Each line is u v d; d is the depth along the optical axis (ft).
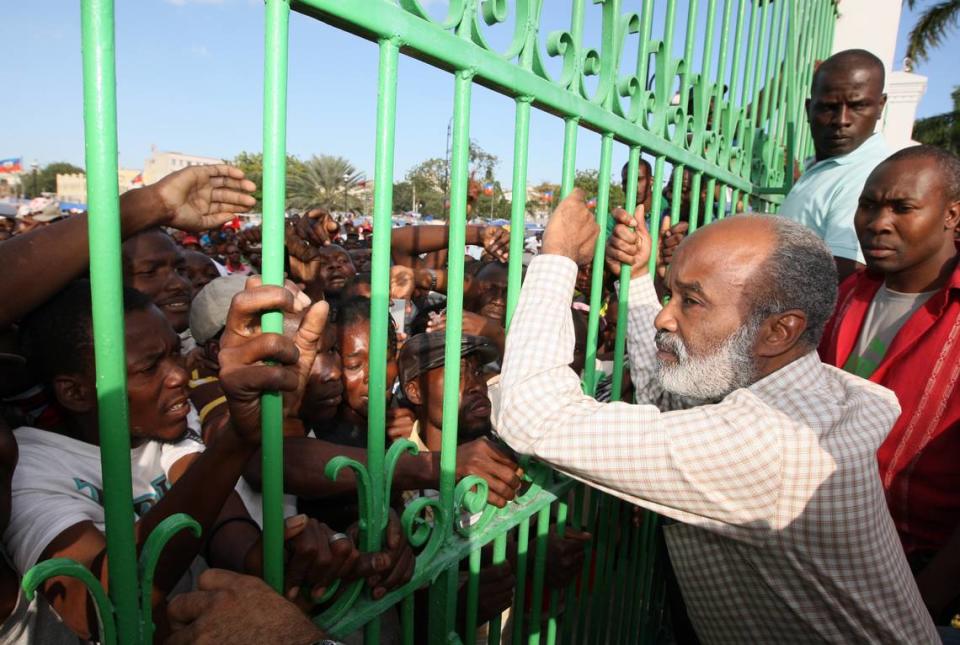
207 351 6.61
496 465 4.61
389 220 3.14
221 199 3.87
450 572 4.15
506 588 4.99
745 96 8.02
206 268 11.58
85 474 3.78
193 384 6.07
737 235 4.69
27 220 16.89
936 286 6.63
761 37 8.42
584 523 6.63
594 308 5.21
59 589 3.09
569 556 5.69
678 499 4.37
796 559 4.42
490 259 11.54
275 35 2.42
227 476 2.91
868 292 7.48
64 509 3.36
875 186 6.68
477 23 3.47
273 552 2.89
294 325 5.42
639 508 7.45
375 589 3.50
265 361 2.63
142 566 2.41
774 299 4.59
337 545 3.14
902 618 4.54
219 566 3.80
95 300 2.09
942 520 6.24
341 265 11.83
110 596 2.36
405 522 3.65
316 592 3.18
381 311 3.20
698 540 5.10
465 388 6.20
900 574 4.61
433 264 10.82
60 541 3.19
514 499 5.01
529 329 4.63
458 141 3.52
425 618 5.49
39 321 3.70
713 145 7.13
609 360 8.61
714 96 7.52
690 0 5.89
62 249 3.30
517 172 4.14
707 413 4.35
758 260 4.59
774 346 4.71
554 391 4.51
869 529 4.34
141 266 7.84
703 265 4.71
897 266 6.69
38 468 3.60
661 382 5.09
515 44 3.79
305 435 5.33
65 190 241.35
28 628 3.77
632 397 7.61
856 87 8.61
